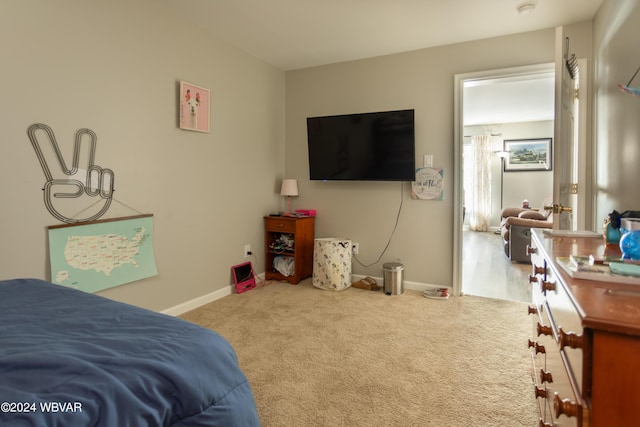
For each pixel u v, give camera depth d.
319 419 1.64
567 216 2.39
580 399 0.81
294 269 3.75
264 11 2.74
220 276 3.34
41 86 2.01
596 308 0.82
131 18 2.48
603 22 2.50
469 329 2.62
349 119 3.60
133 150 2.52
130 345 0.90
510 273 4.37
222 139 3.30
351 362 2.15
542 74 3.06
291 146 4.15
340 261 3.56
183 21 2.87
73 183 2.18
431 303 3.19
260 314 2.92
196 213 3.06
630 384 0.73
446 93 3.38
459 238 3.39
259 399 1.78
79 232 2.21
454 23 2.92
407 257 3.63
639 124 1.83
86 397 0.70
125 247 2.48
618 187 2.15
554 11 2.69
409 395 1.82
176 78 2.83
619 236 1.58
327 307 3.08
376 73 3.66
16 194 1.93
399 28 3.02
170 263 2.84
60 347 0.86
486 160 7.99
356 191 3.84
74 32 2.16
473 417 1.65
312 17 2.83
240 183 3.54
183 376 0.85
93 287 2.29
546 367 1.37
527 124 7.75
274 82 3.97
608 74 2.35
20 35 1.91
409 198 3.60
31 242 2.00
